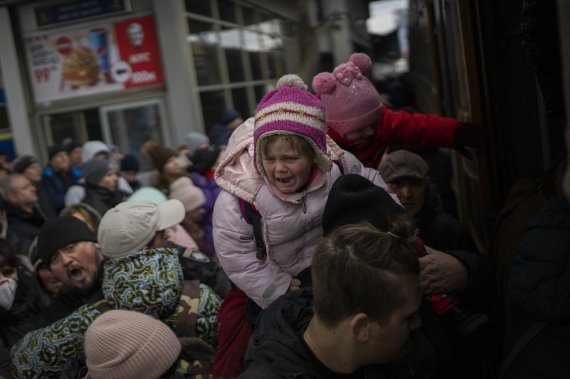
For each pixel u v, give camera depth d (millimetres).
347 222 1613
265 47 9797
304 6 9719
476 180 2992
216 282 2793
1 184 5125
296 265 1994
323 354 1420
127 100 9281
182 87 8883
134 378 1921
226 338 2168
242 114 9664
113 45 9195
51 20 9312
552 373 1637
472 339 2014
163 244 2801
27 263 3828
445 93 4504
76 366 2205
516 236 2244
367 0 12250
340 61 9656
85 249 2734
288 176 1814
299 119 1767
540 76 1714
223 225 1993
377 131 2494
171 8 8727
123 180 7102
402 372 1536
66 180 7504
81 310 2445
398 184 2943
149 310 2367
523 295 1673
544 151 2699
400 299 1341
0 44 9391
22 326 2943
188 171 5191
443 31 4152
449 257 1964
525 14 1646
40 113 9641
